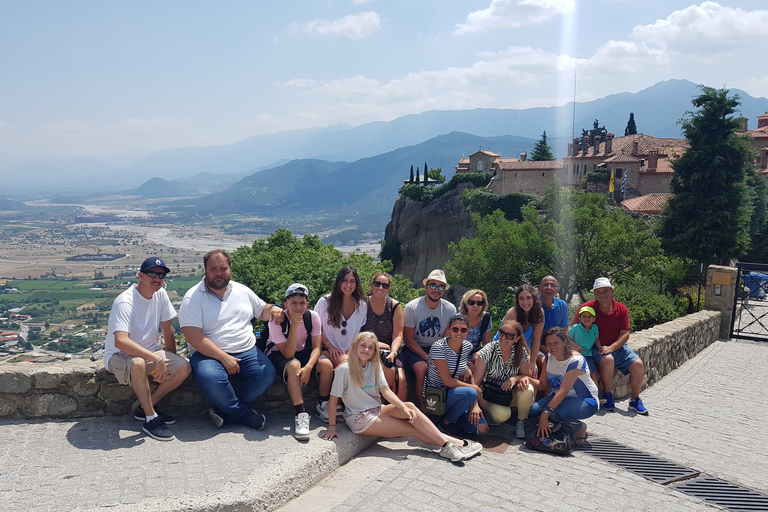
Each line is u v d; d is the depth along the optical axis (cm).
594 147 7538
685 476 580
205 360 610
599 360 878
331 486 512
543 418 644
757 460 670
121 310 591
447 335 670
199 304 621
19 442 549
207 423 629
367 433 600
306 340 669
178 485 457
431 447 619
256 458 525
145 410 578
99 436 571
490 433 696
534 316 753
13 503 419
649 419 852
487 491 488
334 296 683
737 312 1984
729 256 3928
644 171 6341
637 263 3306
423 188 8538
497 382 701
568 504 472
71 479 466
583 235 3459
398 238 8925
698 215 3925
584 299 3444
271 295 2139
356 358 595
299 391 623
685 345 1328
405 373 732
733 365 1296
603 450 666
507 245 3488
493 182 7694
